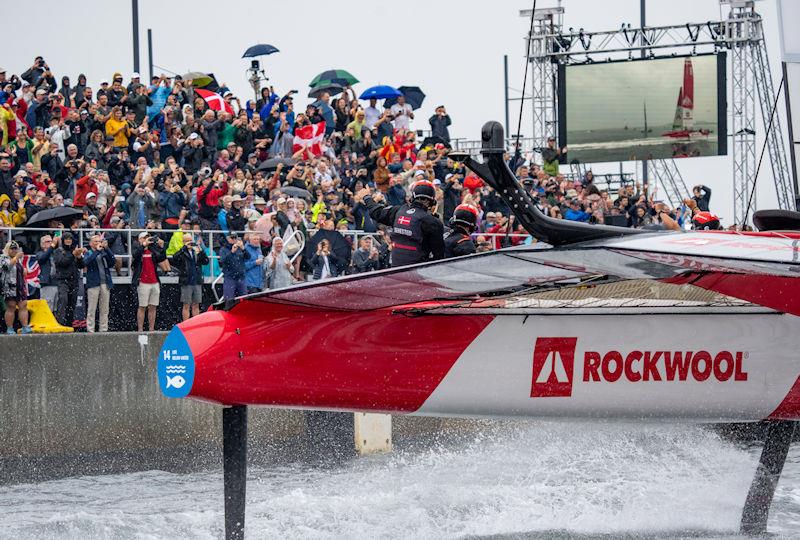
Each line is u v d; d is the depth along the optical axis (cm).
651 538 1833
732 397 1850
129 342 2995
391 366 1688
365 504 2012
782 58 2394
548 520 1925
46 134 3681
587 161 5584
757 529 1947
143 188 3484
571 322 1762
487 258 1397
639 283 1738
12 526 1920
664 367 1811
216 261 3581
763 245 1461
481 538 1784
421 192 1911
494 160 1494
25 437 2794
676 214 4588
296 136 4103
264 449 3033
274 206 3619
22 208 3231
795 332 1848
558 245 1534
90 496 2300
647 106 5525
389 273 1432
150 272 3259
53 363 2855
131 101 3947
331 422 3061
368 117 4647
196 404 3098
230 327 1611
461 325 1719
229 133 4016
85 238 3347
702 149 5494
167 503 2180
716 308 1817
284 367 1627
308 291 1516
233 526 1634
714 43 5322
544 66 5588
